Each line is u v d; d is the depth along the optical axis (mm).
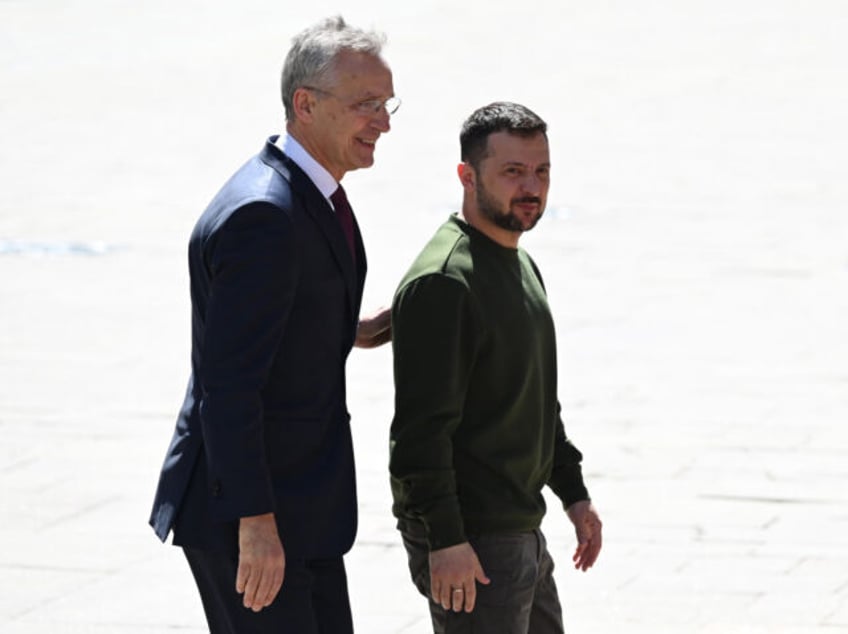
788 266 47719
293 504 14438
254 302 13844
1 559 24594
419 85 88750
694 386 34875
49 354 38656
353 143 14594
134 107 83125
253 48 101438
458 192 61031
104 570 24234
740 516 26359
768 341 38969
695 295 44250
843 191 59750
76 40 105375
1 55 100500
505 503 15359
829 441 30562
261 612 14492
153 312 43469
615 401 33656
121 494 27953
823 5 114000
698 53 97375
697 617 22250
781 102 81562
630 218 55500
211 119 79625
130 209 58781
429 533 14906
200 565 14820
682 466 29109
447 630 15539
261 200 14047
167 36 106562
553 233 53188
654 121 77125
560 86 87750
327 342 14602
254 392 13812
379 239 52375
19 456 30203
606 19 110688
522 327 15297
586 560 17000
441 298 14883
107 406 33875
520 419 15430
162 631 21828
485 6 116938
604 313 42219
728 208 56969
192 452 14555
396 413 15148
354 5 118688
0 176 65750
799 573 23844
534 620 16422
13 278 47875
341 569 15281
